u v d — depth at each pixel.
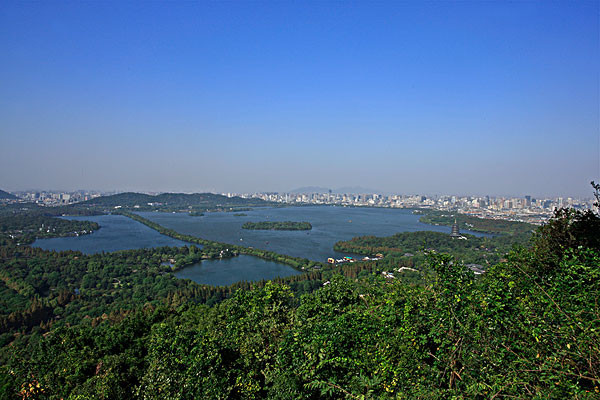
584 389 5.47
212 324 21.31
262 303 14.26
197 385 10.95
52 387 15.08
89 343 21.84
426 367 7.38
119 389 13.95
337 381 8.71
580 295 6.64
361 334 9.19
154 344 12.18
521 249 10.79
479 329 6.96
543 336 6.11
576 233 11.02
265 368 11.37
